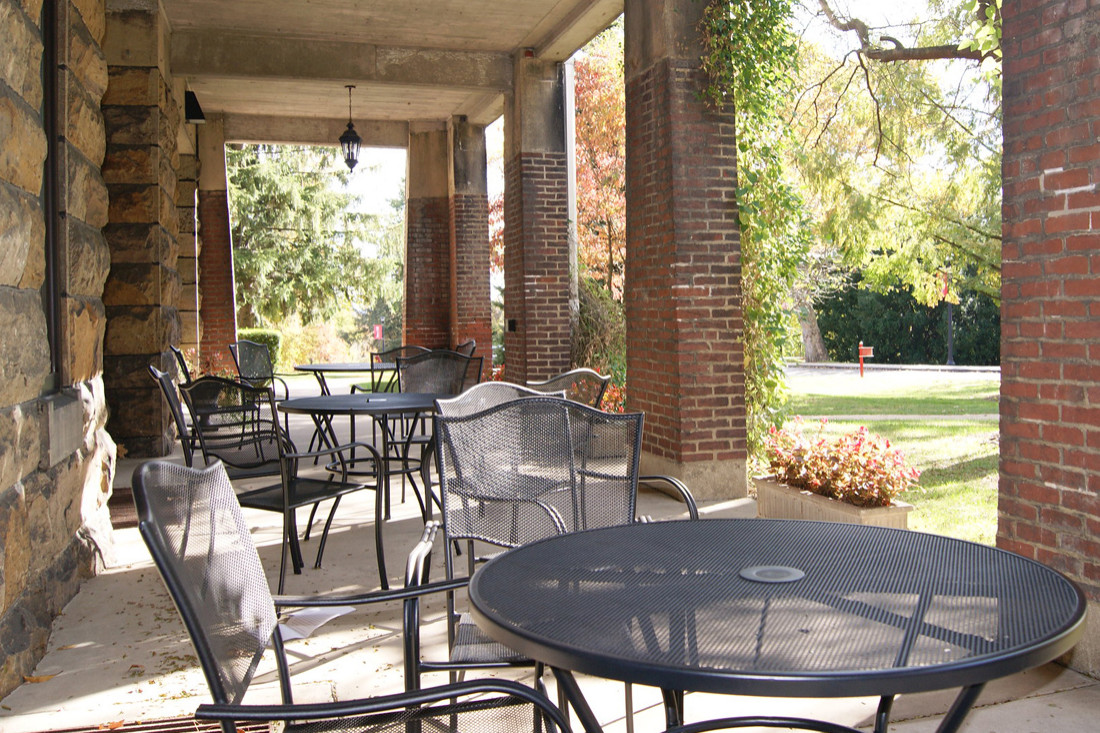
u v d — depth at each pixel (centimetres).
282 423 1030
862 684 124
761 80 612
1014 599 156
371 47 924
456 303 1228
